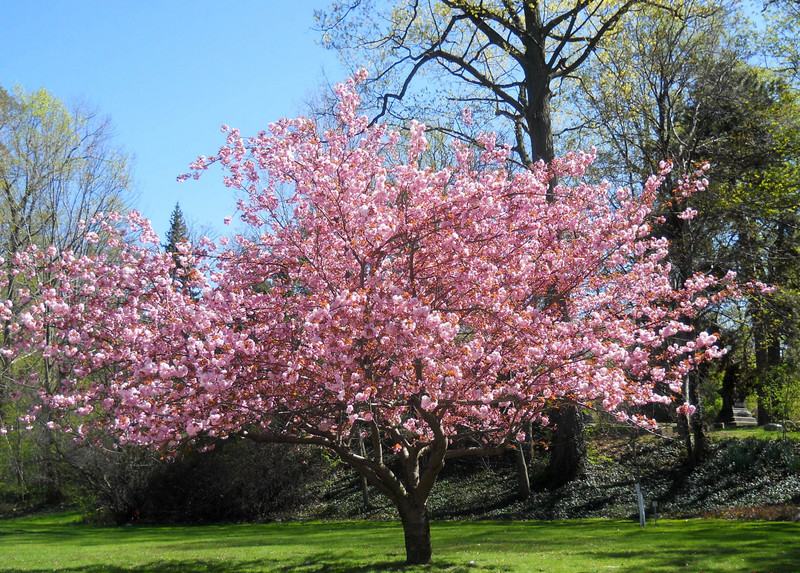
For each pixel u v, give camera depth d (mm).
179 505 24297
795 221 19906
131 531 21391
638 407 16438
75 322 9414
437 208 8625
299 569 11570
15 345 9289
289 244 10352
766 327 20156
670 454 20938
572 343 9586
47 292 9055
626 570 9914
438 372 9359
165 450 10367
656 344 9805
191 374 8641
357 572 10578
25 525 25156
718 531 13562
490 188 8820
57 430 21062
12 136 25531
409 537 11016
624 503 18578
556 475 20969
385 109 20156
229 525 22344
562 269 10586
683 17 19422
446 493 22297
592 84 21406
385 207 9109
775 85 21766
